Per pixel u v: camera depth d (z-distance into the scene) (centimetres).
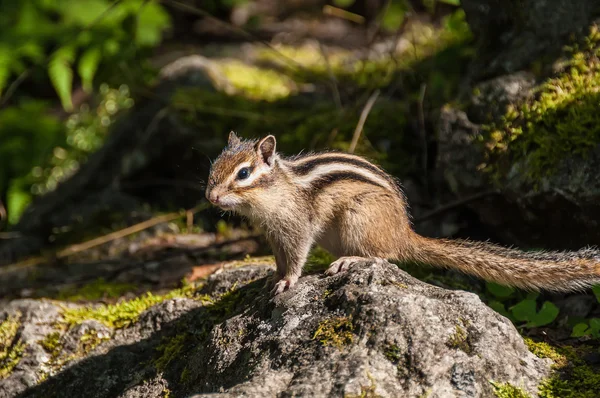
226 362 860
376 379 734
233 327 896
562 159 1033
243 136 1568
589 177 1002
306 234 973
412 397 733
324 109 1628
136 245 1423
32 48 1981
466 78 1262
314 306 843
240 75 1925
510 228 1143
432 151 1383
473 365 765
